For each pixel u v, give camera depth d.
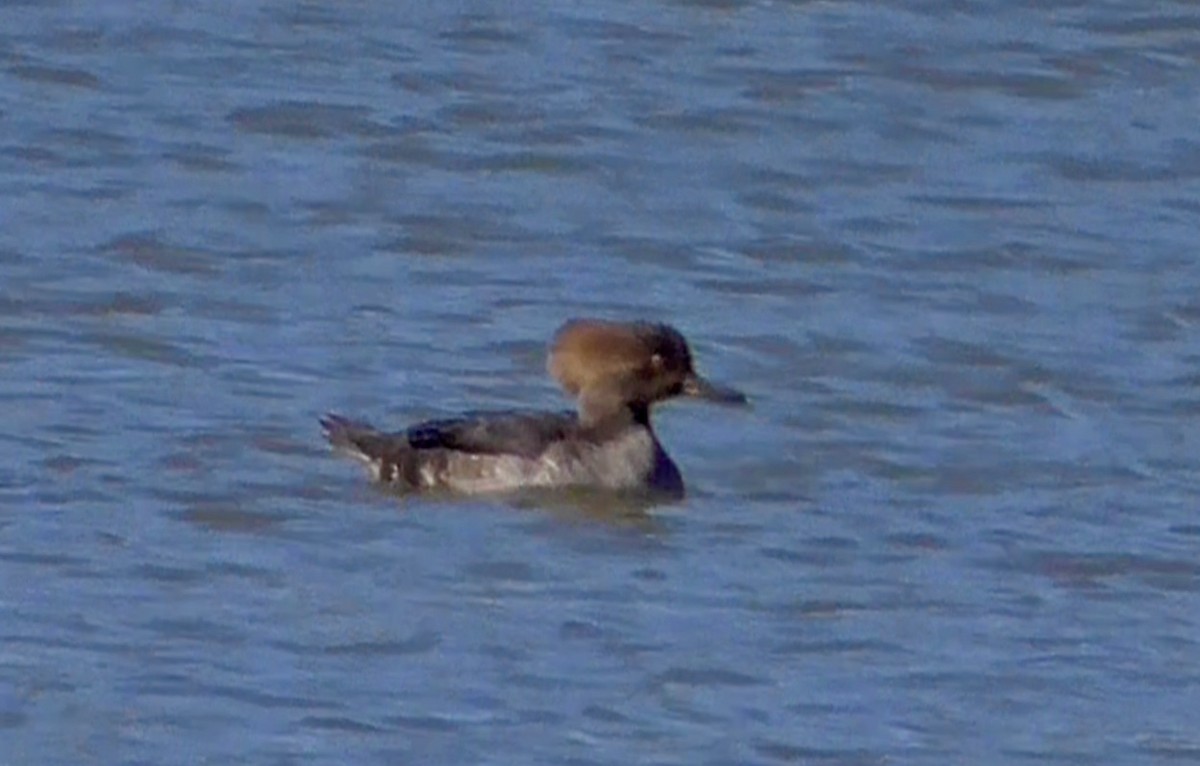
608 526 23.84
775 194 31.91
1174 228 31.42
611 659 21.39
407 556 23.06
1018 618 22.39
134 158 32.19
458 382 27.03
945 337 28.53
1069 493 24.94
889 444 26.02
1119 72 34.97
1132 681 21.38
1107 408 27.02
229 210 30.97
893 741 20.33
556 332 25.81
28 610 21.83
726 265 30.20
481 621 21.94
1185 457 25.83
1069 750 20.27
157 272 29.31
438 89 34.00
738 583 22.86
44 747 19.84
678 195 31.83
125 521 23.52
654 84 34.28
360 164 32.34
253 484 24.33
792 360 27.95
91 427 25.45
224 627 21.67
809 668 21.41
